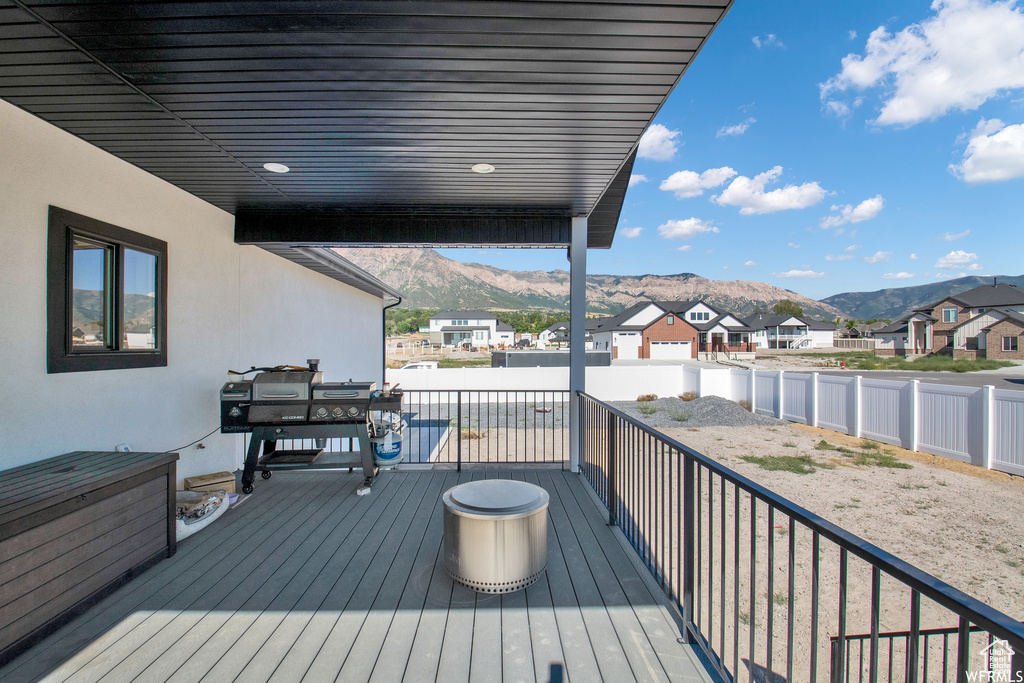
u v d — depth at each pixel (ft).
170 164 11.38
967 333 111.24
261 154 10.78
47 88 7.86
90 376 10.09
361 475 15.69
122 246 11.11
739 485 5.07
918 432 28.40
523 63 7.22
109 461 8.74
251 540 10.27
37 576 6.47
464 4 5.86
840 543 3.49
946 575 13.46
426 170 11.89
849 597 12.92
